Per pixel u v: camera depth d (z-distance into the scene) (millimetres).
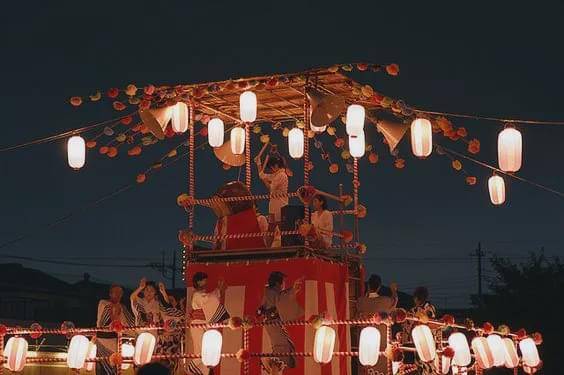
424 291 13781
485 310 31641
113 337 13617
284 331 12305
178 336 13672
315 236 12742
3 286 32344
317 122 12406
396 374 13523
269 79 13016
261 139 15953
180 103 13625
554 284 30844
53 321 32406
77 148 14586
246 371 12086
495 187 14945
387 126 13828
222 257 13430
